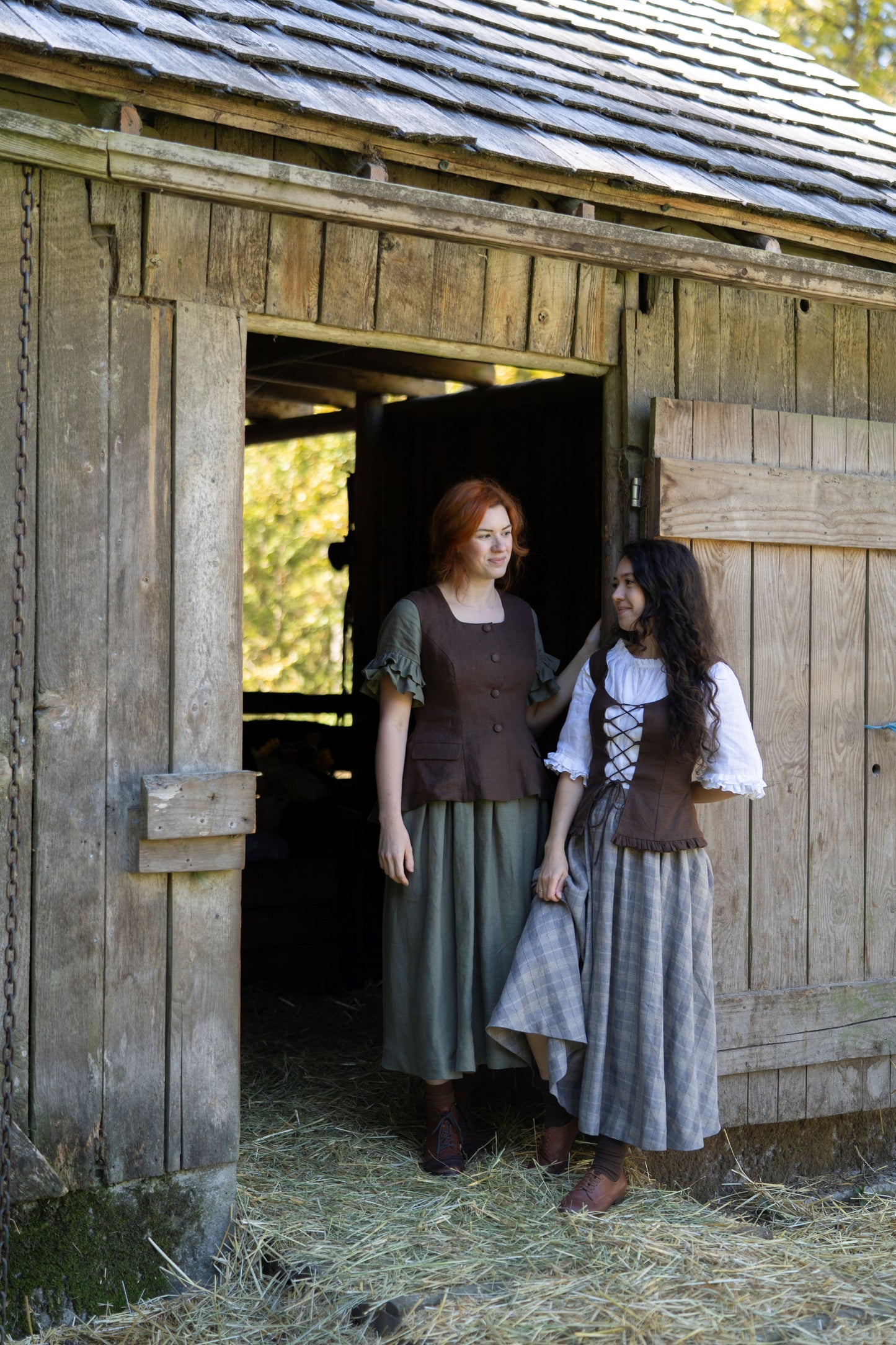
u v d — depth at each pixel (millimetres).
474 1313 2564
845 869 3660
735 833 3475
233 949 2916
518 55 3670
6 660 2660
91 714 2750
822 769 3613
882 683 3715
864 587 3678
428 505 5828
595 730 3115
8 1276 2691
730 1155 3564
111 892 2781
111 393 2756
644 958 3004
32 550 2686
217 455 2875
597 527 4898
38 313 2672
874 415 3811
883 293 3564
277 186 2699
